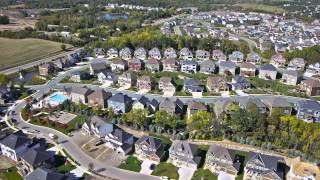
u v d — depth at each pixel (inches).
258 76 6427.2
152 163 3563.0
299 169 3196.4
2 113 4682.6
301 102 4768.7
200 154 3703.3
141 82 5659.5
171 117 4286.4
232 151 3516.2
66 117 4581.7
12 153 3592.5
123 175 3356.3
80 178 3284.9
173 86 5546.3
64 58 7234.3
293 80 5930.1
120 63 6673.2
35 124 4382.4
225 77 6058.1
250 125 3988.7
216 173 3388.3
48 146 3853.3
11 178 3272.6
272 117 4133.9
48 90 5629.9
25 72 6609.3
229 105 4616.1
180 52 7662.4
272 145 3823.8
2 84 5516.7
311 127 4001.0
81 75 6136.8
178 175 3353.8
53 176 3078.2
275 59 7160.4
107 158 3646.7
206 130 4092.0
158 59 7298.2
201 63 6904.5
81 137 4074.8
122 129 4254.4
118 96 4884.4
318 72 6658.5
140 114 4345.5
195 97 5354.3
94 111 4653.1
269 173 3208.7
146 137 3767.2
